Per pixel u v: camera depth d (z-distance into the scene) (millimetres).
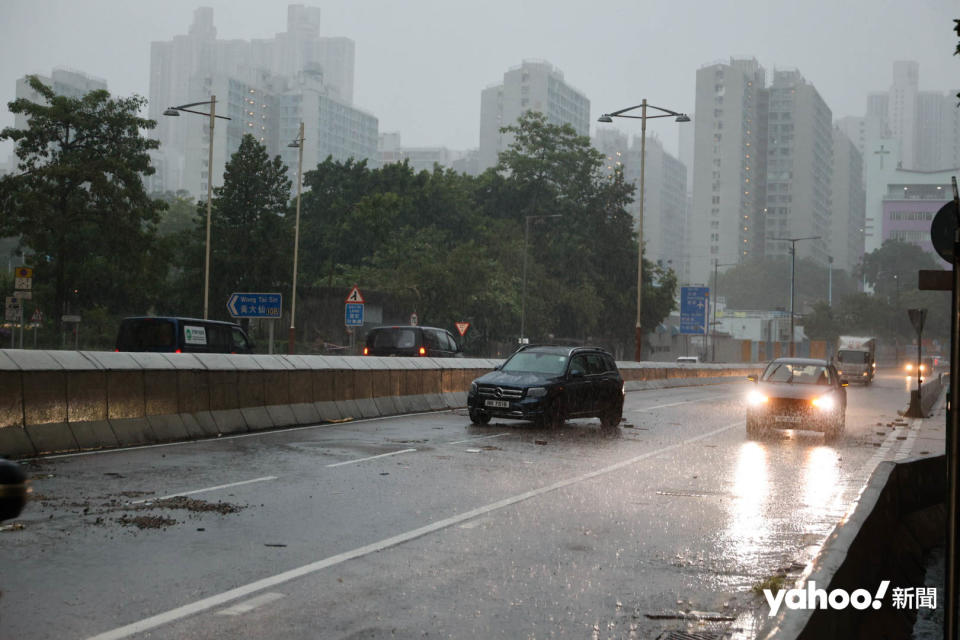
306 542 7262
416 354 28672
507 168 85375
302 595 5742
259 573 6254
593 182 85312
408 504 9141
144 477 10234
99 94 45344
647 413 23656
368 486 10203
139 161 45656
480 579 6262
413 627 5145
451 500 9453
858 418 24438
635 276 81438
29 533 7250
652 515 8922
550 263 78125
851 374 54156
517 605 5652
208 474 10641
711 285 162000
